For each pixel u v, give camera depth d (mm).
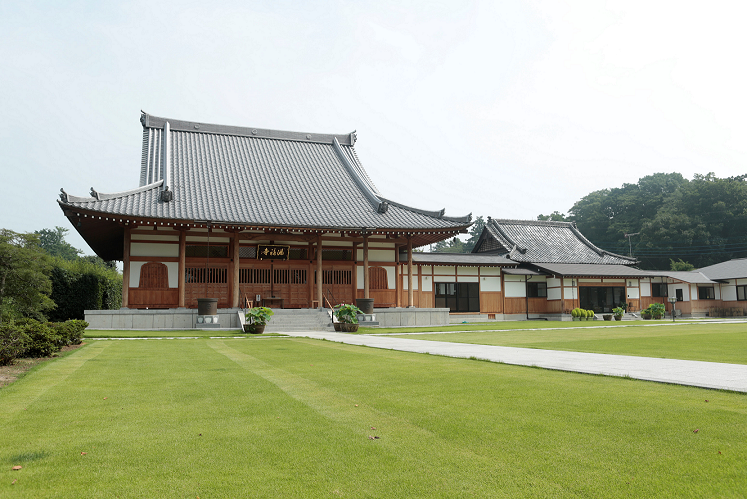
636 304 43438
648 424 5316
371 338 18797
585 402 6383
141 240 26703
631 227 79812
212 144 34938
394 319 28844
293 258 29812
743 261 51875
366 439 4891
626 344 15617
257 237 28594
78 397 6871
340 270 30406
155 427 5328
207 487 3756
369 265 31359
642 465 4164
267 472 4055
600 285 41844
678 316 47250
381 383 7930
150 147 32969
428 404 6355
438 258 38000
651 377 8266
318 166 35938
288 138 38250
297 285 29500
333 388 7508
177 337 19125
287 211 28844
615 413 5801
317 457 4398
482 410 6004
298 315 26172
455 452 4504
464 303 38281
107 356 11891
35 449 4594
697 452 4453
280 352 13078
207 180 30656
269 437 4965
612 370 9188
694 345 15250
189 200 27641
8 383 7973
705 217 69500
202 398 6805
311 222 27953
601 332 22531
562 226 51844
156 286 26688
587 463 4215
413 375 8750
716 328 26047
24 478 3902
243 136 36906
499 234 48344
